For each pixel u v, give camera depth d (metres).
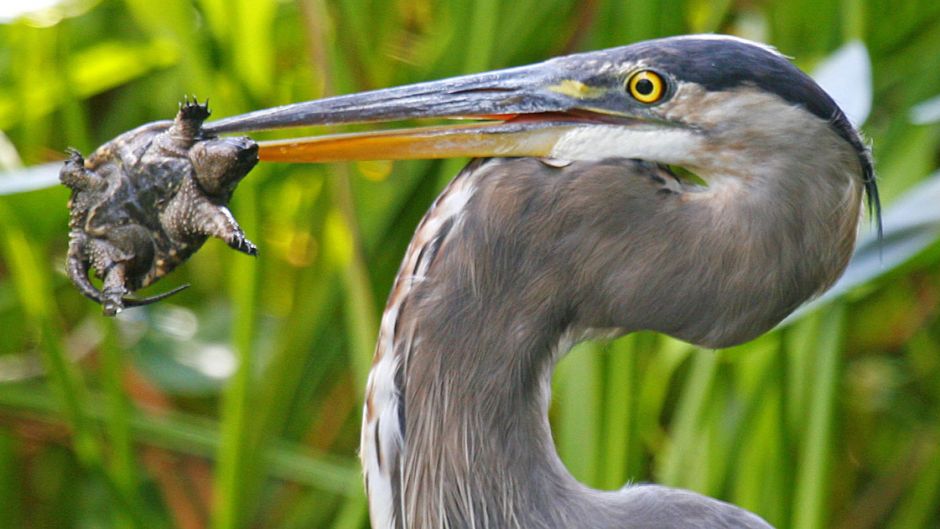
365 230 5.61
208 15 5.57
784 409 5.51
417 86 5.22
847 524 6.04
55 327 5.55
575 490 5.22
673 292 5.21
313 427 5.74
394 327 5.22
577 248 5.20
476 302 5.20
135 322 5.71
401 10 5.71
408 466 5.22
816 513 5.49
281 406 5.61
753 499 5.54
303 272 5.66
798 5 5.68
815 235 5.20
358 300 5.50
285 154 5.22
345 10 5.58
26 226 5.48
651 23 5.50
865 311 5.96
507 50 5.63
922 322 5.90
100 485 5.82
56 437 5.68
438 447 5.21
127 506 5.56
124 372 5.74
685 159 5.21
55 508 5.95
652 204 5.20
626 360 5.46
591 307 5.21
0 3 5.48
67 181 5.19
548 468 5.21
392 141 5.22
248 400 5.52
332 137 5.22
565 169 5.21
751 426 5.54
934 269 5.75
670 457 5.54
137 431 5.59
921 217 5.39
